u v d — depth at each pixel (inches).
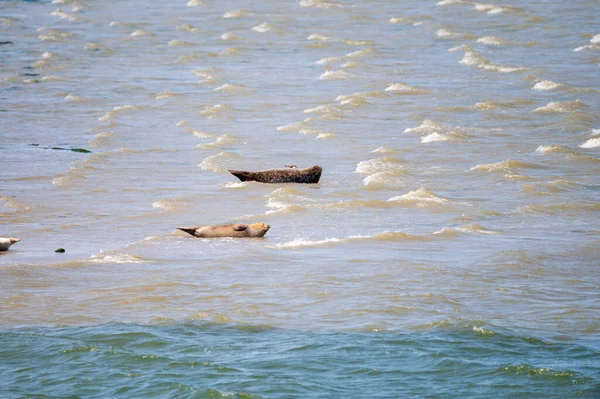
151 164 4899.1
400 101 6806.1
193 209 3873.0
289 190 4153.5
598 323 2340.1
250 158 5036.9
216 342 2214.6
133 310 2459.4
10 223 3644.2
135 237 3388.3
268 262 2942.9
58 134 5846.5
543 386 1936.5
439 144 5374.0
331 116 6245.1
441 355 2105.1
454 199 4062.5
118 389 1952.5
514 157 4990.2
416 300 2527.1
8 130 5984.3
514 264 2896.2
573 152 5027.1
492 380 1967.3
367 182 4372.5
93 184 4419.3
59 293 2608.3
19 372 2044.8
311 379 1977.1
